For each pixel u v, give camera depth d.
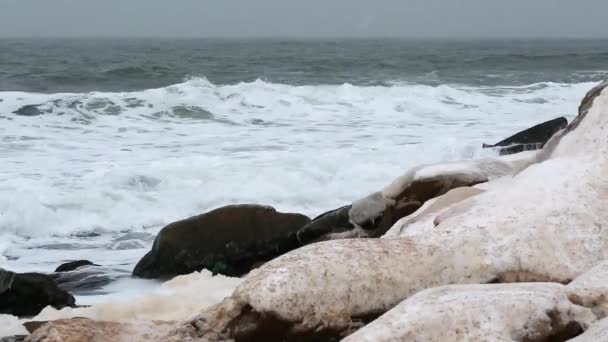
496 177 8.18
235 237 8.41
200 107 19.58
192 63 42.22
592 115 6.87
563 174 5.98
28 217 10.40
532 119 18.91
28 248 9.76
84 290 7.90
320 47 90.69
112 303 6.13
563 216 5.43
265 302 4.61
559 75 32.84
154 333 5.04
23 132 16.22
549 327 4.23
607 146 6.29
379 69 35.97
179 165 12.75
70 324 4.94
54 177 12.19
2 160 13.46
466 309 4.21
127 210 10.96
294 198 11.59
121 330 5.05
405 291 4.86
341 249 4.94
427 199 8.20
